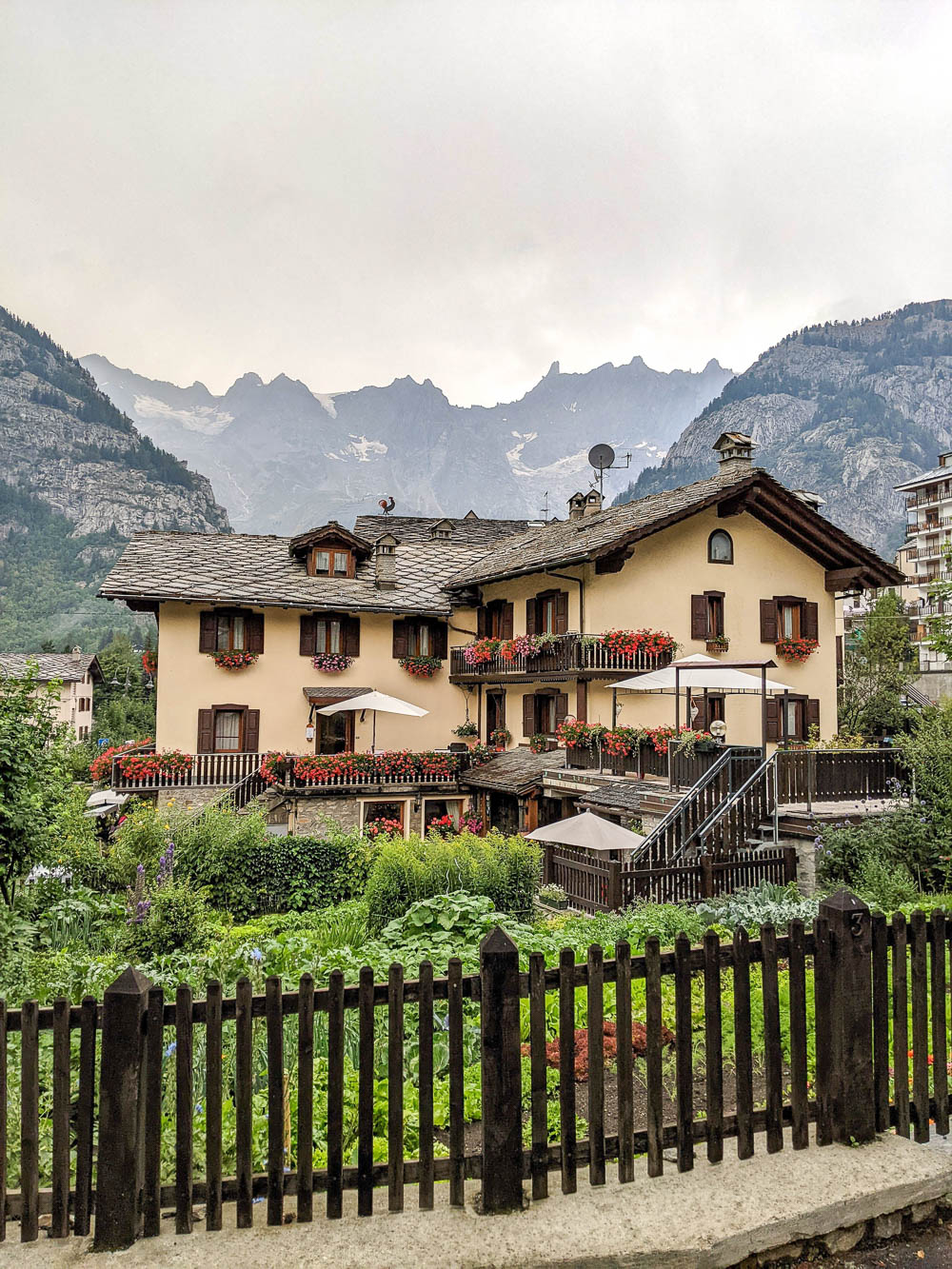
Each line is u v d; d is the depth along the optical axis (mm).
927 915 4598
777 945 4180
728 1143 4137
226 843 14836
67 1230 3441
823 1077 4227
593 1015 3824
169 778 22656
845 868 12789
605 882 12711
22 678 10055
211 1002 3512
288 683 25000
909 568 70125
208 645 24078
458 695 27172
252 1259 3307
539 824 21562
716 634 22656
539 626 23906
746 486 21609
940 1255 3701
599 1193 3752
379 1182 3686
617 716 21125
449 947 8797
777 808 14117
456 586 27016
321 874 15188
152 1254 3338
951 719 13836
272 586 25125
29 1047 3428
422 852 11953
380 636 26266
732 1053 6301
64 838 13180
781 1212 3607
